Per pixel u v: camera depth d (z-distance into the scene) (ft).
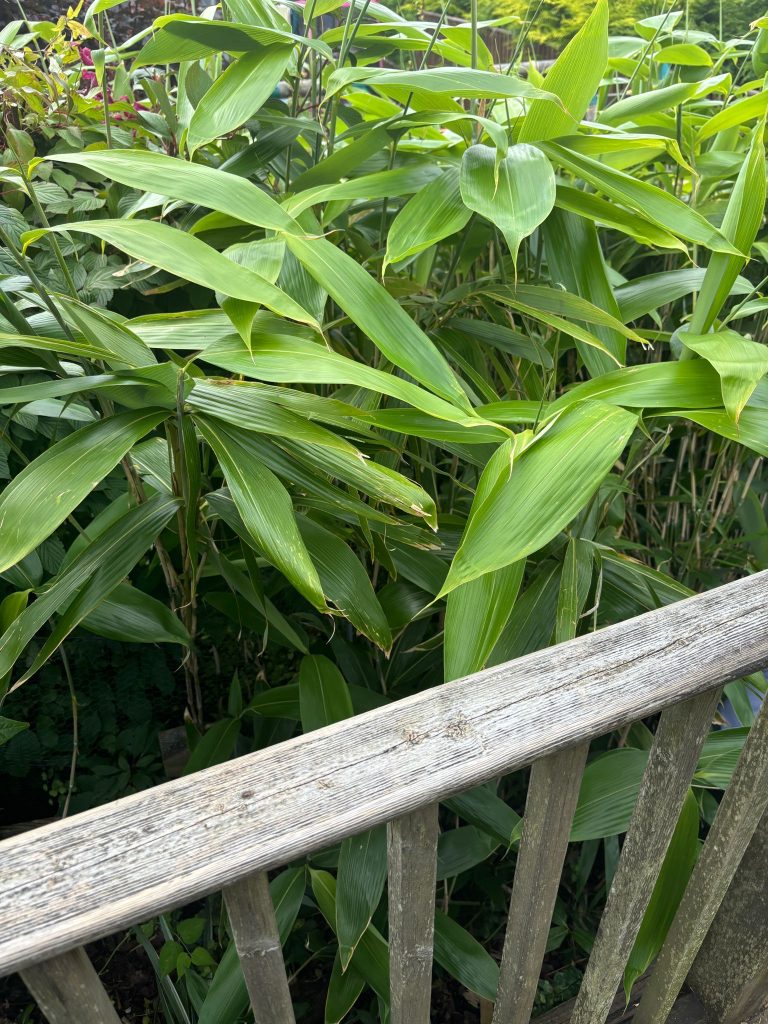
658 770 1.89
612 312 2.80
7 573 3.30
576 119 2.53
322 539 2.68
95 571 2.28
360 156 2.81
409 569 3.13
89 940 1.08
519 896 1.94
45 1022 3.49
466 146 3.26
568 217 2.85
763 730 1.94
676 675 1.57
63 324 2.26
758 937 2.62
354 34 2.88
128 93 3.94
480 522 1.93
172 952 3.23
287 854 1.19
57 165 3.70
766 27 3.73
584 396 2.28
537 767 1.64
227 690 4.64
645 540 5.39
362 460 2.02
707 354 2.15
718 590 1.79
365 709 3.50
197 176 1.86
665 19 3.92
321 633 4.52
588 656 1.57
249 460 2.09
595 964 2.36
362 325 1.91
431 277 3.97
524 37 3.51
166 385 2.03
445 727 1.39
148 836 1.16
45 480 1.85
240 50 2.58
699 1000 3.03
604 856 4.39
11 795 4.27
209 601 3.50
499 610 2.13
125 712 4.25
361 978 2.99
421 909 1.68
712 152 3.90
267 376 1.84
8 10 5.71
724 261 2.38
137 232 1.75
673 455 5.35
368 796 1.26
